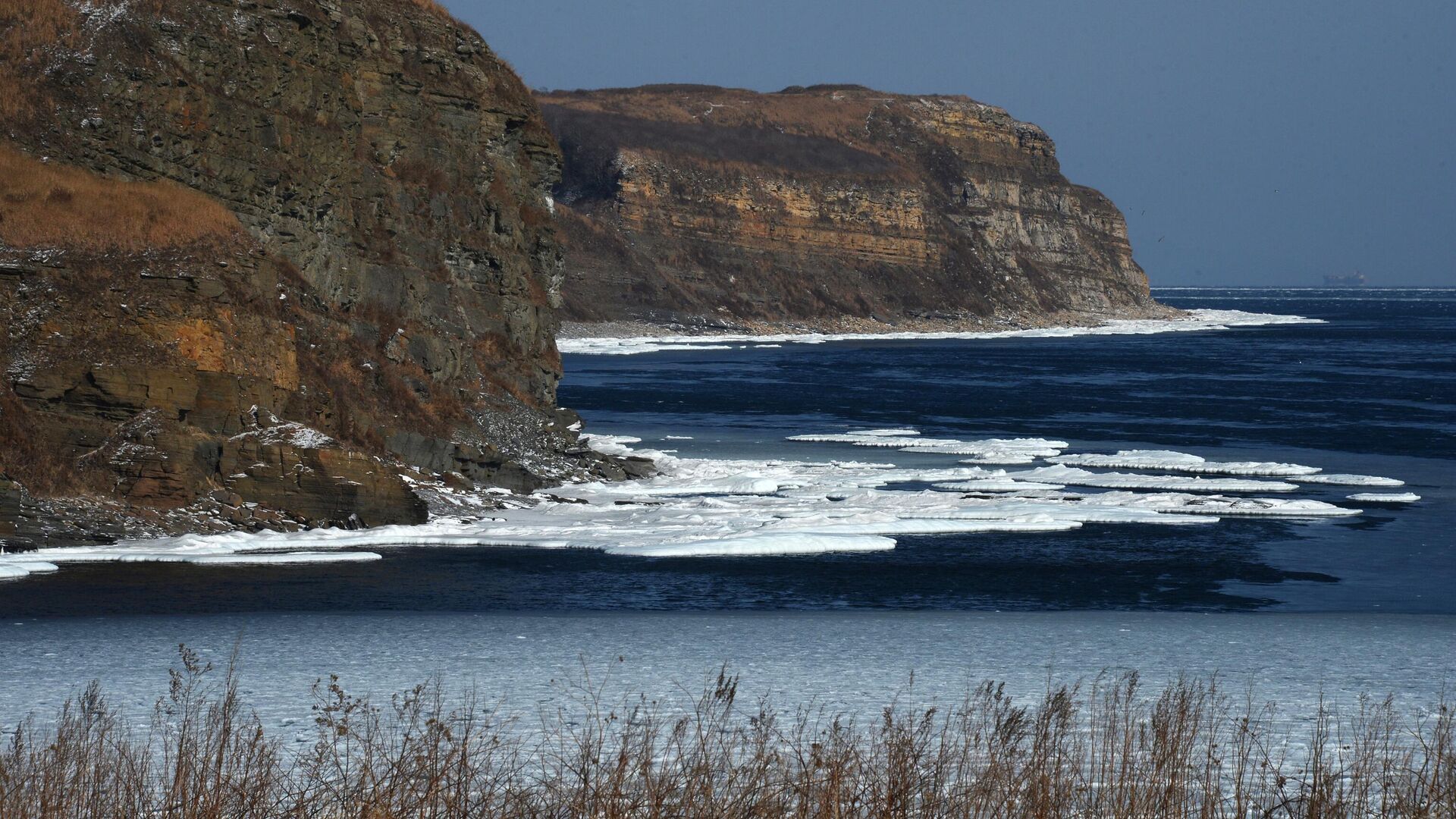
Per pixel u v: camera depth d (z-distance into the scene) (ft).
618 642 270.05
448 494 459.32
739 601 327.88
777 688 228.22
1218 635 282.77
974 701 215.72
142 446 388.78
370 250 540.52
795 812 148.25
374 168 560.20
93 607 301.84
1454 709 212.02
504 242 612.29
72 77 463.01
